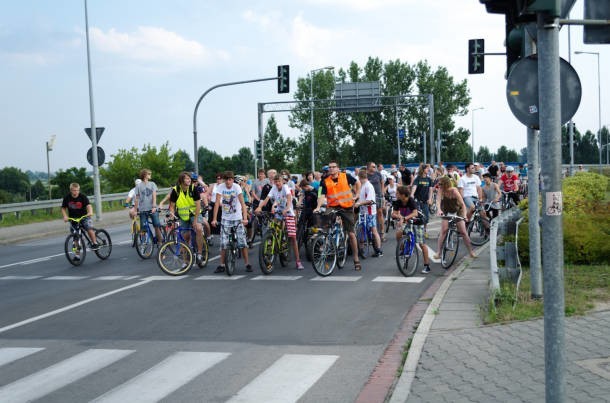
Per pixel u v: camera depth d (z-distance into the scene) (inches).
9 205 1017.5
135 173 2746.1
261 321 304.7
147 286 420.5
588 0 171.6
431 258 505.4
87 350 260.7
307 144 3449.8
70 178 2593.5
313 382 209.8
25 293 416.2
